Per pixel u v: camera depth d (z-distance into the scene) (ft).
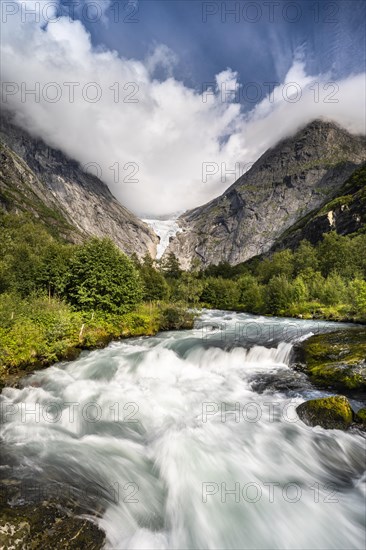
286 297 162.61
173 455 28.78
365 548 19.88
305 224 452.76
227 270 424.46
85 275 86.53
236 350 63.52
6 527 18.12
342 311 132.46
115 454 28.89
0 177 551.59
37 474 24.71
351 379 42.70
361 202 345.10
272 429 33.19
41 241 251.19
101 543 18.78
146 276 164.86
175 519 21.70
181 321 104.78
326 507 23.06
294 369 52.65
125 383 48.57
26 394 42.22
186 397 42.19
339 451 29.48
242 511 22.63
